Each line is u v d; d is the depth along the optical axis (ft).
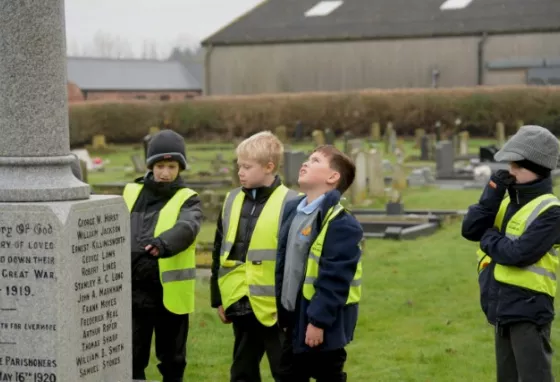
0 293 17.56
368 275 41.11
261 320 20.49
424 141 119.14
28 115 17.94
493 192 19.10
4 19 17.88
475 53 180.65
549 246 18.45
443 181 91.20
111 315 18.76
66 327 17.43
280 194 20.98
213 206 61.46
